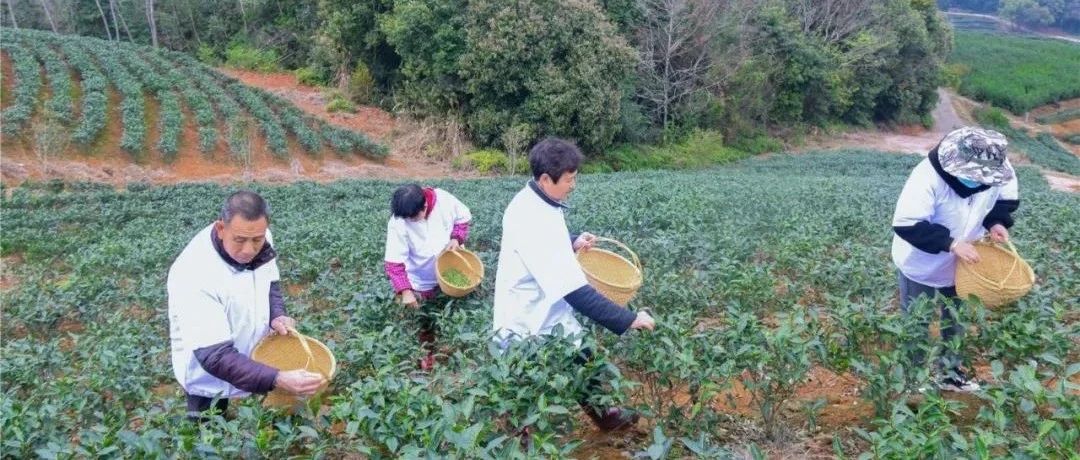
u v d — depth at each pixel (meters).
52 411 3.87
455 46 29.36
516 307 4.11
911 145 44.84
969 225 4.57
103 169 22.80
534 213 3.90
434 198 6.00
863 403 4.50
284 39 38.09
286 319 4.06
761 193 14.99
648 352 3.94
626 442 4.16
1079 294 5.99
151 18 37.31
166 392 5.85
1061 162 42.72
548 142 3.87
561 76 28.94
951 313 4.11
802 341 3.90
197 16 40.59
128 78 28.61
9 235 15.79
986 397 3.39
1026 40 85.50
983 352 4.34
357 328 5.74
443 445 3.19
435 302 6.17
